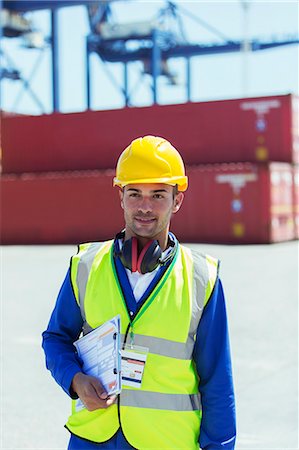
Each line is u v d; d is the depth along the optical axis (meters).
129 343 3.18
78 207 36.59
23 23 59.16
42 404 7.54
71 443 3.31
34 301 14.82
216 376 3.24
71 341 3.39
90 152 39.62
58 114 40.41
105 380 3.07
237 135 35.72
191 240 33.75
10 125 41.41
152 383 3.17
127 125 38.66
